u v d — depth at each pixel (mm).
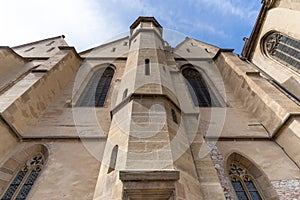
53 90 12477
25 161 8391
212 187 6535
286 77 13375
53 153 8461
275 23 14695
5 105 8555
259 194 7930
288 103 9766
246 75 12750
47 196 6805
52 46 23734
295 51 13117
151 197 4527
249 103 12164
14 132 8656
